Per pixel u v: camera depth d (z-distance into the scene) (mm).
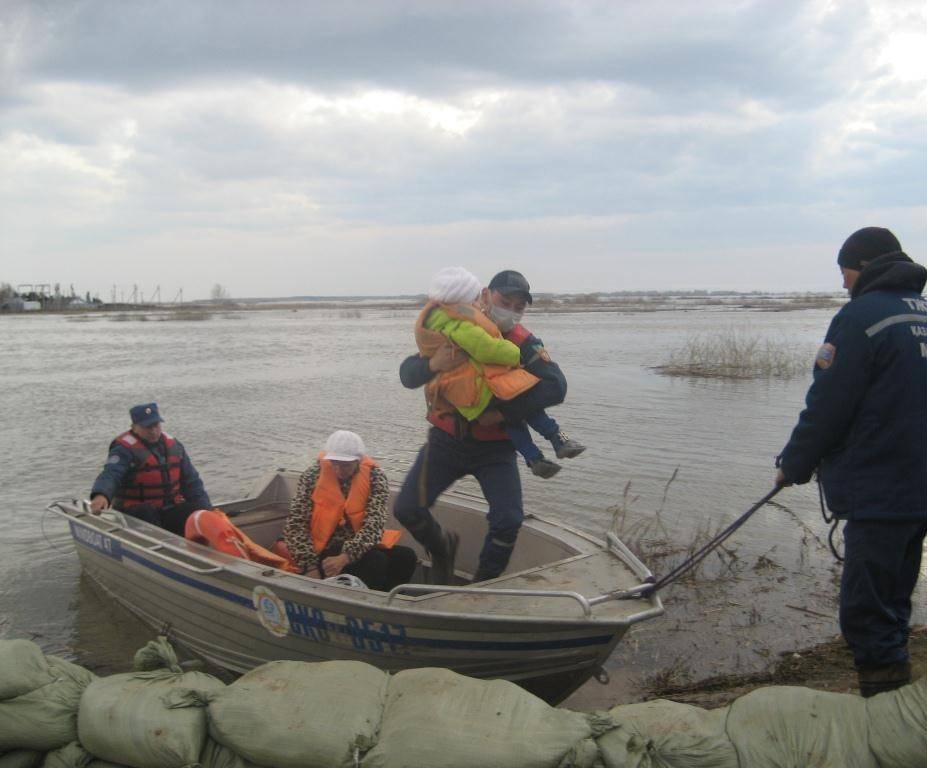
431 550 5316
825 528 8164
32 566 7461
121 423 14625
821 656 5426
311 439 13133
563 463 11055
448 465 4961
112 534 6109
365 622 4496
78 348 34938
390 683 3479
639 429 13625
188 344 37438
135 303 134250
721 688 5082
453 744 3070
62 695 3473
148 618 6098
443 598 4465
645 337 38062
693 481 10047
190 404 17047
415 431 13734
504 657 4367
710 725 3150
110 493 6516
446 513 6328
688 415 15102
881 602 3480
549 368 4602
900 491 3383
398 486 6898
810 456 3555
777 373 21797
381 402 17234
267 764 3250
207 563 5203
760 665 5371
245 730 3271
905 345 3365
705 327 46281
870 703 3074
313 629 4750
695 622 6055
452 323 4527
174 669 3689
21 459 11641
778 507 8867
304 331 49938
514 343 4668
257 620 5047
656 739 3100
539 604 4371
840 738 2971
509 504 4863
